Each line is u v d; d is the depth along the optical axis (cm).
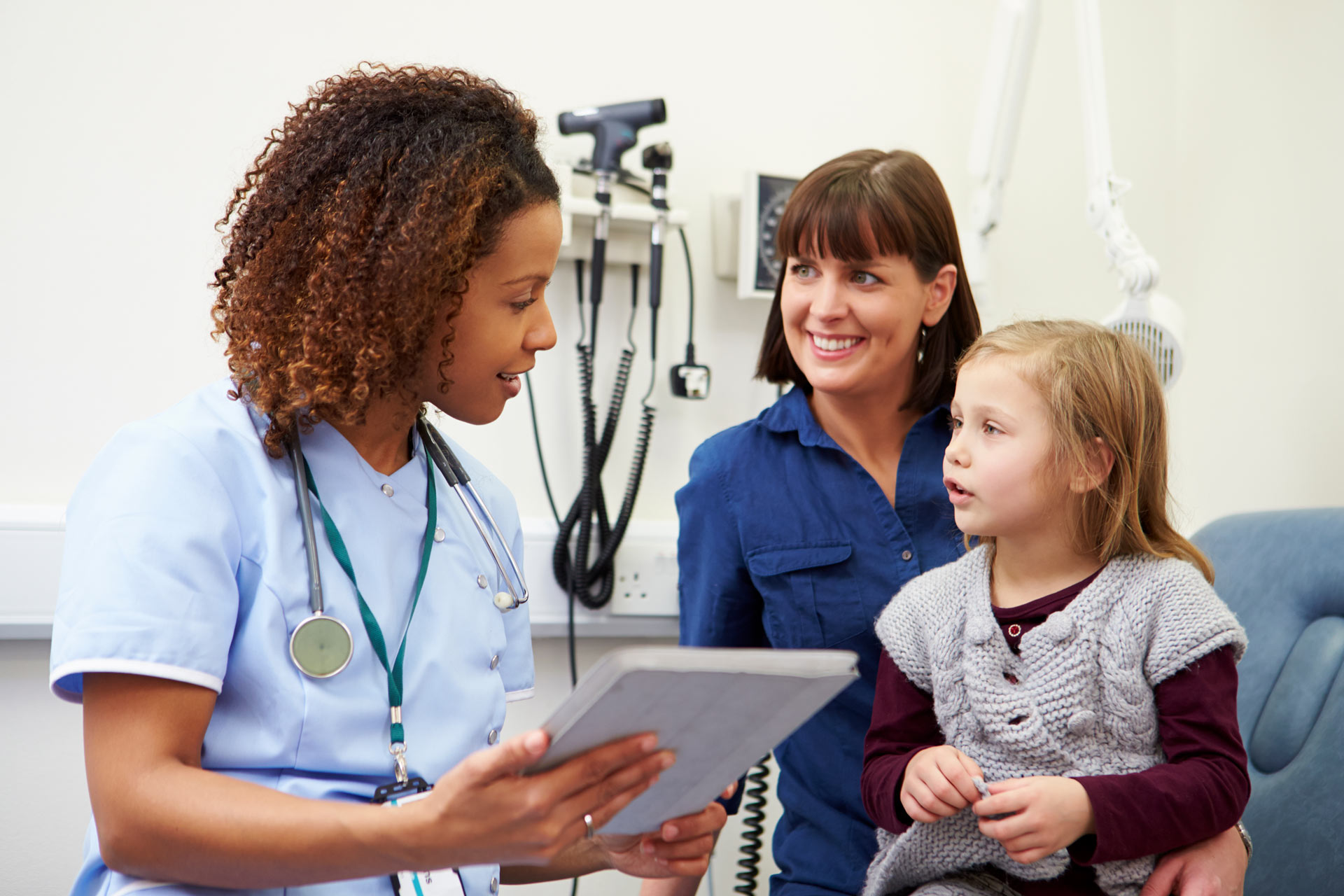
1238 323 189
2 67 138
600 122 157
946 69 190
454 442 157
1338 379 170
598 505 158
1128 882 90
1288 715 129
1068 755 93
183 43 147
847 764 120
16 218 139
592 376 159
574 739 61
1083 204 197
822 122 181
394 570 87
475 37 161
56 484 140
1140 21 201
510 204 83
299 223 81
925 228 117
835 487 125
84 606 71
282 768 78
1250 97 187
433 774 83
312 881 68
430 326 81
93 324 142
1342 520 136
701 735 65
